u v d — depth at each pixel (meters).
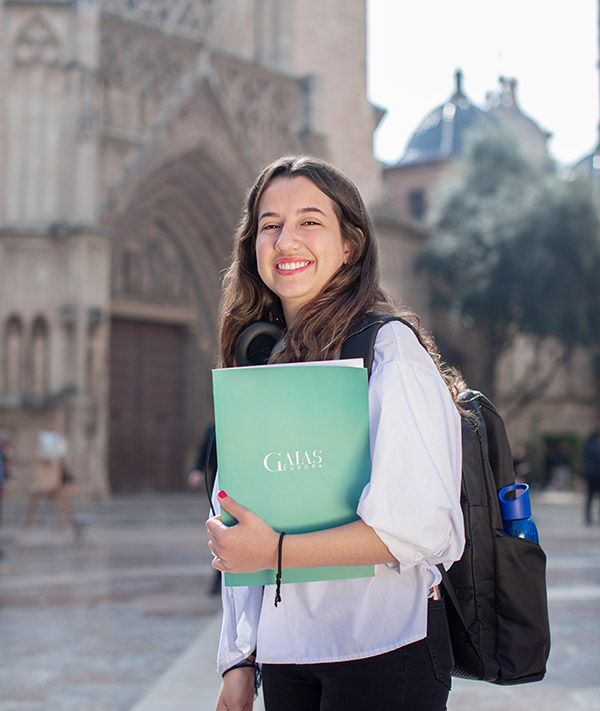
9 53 24.98
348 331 2.07
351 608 1.96
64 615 8.90
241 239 2.46
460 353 36.84
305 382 1.91
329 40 33.22
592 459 21.19
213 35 33.06
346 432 1.90
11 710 5.43
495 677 2.13
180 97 27.11
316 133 30.70
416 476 1.85
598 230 35.06
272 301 2.49
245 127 29.39
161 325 29.94
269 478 1.91
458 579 2.15
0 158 24.84
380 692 1.92
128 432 28.98
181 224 29.80
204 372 30.55
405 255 35.19
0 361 24.47
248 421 1.92
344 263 2.25
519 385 42.66
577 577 11.60
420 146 49.78
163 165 27.16
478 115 50.56
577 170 35.84
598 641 7.45
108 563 13.17
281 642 1.99
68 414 24.30
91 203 24.83
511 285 33.59
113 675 6.39
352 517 1.91
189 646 7.31
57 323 24.69
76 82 24.84
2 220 24.83
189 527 19.36
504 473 2.30
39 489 15.86
